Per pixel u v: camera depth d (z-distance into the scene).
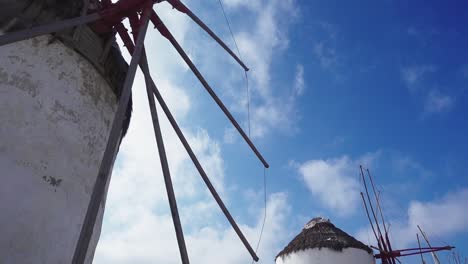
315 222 23.89
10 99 6.80
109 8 8.20
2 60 6.98
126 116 9.64
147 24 7.38
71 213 7.15
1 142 6.47
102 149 8.32
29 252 6.29
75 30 7.99
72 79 7.81
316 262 21.39
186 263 5.87
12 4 7.41
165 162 6.64
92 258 8.41
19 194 6.40
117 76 8.98
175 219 6.15
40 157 6.86
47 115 7.17
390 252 22.20
